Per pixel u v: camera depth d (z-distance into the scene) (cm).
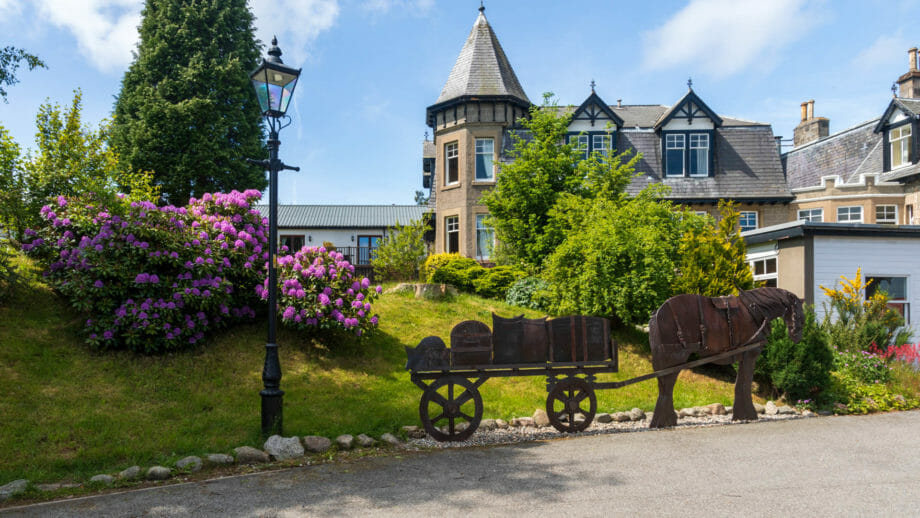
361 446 688
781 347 949
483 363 736
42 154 1121
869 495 500
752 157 2370
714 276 1145
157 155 2322
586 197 1598
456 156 2405
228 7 2573
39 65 863
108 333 844
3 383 725
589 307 1193
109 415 708
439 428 781
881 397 941
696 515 455
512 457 641
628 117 2711
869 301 1201
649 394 992
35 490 526
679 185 2322
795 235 1299
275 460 630
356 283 1029
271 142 721
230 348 939
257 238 1091
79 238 948
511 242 1688
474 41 2475
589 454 648
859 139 2409
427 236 3059
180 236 945
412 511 470
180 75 2409
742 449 663
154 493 524
